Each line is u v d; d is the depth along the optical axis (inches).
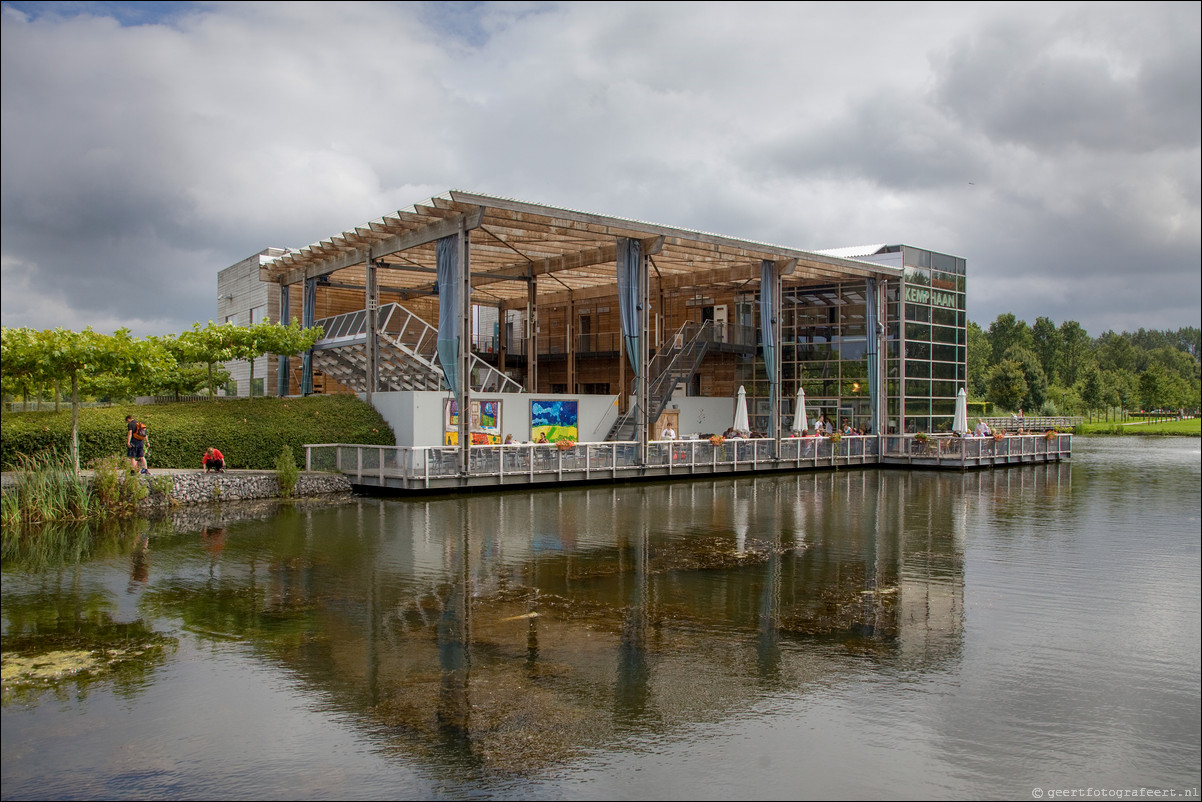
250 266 1402.6
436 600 410.0
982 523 679.7
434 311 1419.8
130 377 737.6
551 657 331.6
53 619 375.9
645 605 407.8
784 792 233.1
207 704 284.5
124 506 666.8
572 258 1110.4
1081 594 445.4
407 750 253.6
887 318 1277.1
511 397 991.0
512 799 227.6
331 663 322.0
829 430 1250.0
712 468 1029.2
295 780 236.2
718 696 296.8
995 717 285.4
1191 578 483.2
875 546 568.7
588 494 826.2
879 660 337.1
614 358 1382.9
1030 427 2288.4
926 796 232.8
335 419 914.1
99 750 252.2
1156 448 1968.5
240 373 1440.7
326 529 599.5
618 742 260.4
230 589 427.5
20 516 614.5
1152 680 320.8
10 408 896.3
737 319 1369.3
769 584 455.2
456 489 828.6
